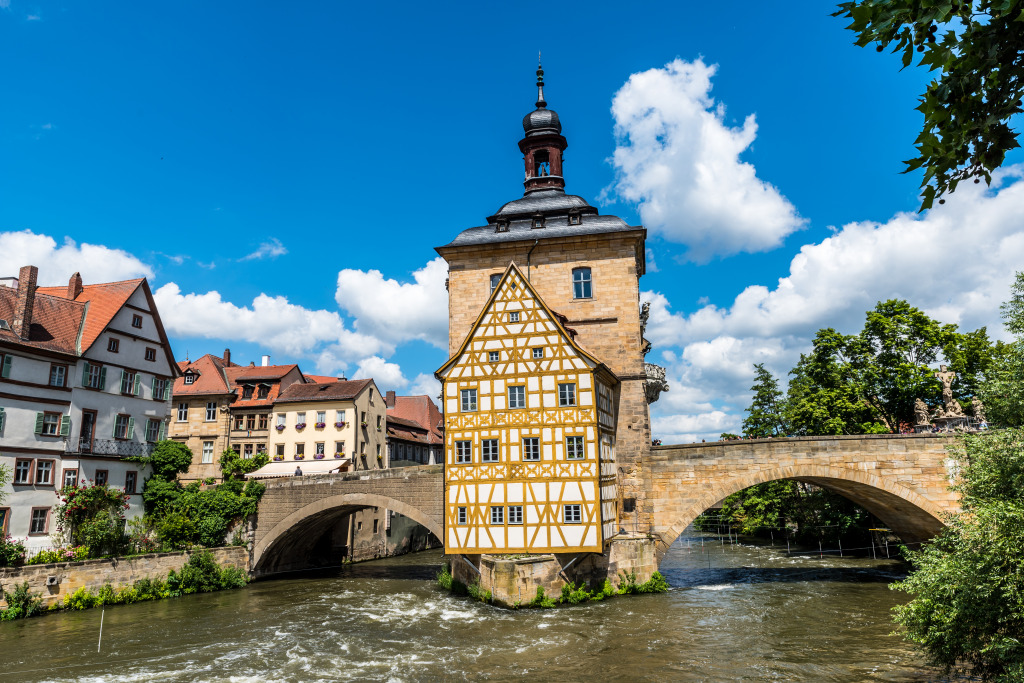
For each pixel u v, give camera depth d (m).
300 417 54.38
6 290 33.00
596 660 20.19
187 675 19.52
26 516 30.16
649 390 41.94
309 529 42.28
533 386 30.05
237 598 33.00
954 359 40.72
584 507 28.70
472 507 29.91
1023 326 17.81
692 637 22.69
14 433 30.17
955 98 4.61
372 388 58.31
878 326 43.16
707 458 32.91
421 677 19.11
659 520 33.00
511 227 38.69
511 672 19.33
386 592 34.66
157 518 35.94
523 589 27.66
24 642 23.34
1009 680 12.61
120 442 36.03
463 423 30.59
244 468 46.12
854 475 31.52
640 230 35.94
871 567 39.25
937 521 30.94
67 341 33.84
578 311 36.22
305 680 19.00
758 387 59.06
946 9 4.25
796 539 53.38
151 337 39.06
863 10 4.58
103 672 19.83
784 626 24.06
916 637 15.14
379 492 36.72
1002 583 13.05
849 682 17.52
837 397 43.47
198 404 53.84
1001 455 15.55
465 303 37.75
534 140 41.72
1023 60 4.46
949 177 4.83
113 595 30.66
